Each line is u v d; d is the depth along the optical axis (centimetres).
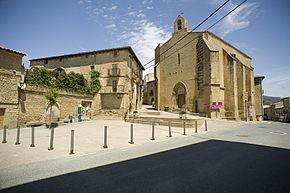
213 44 3005
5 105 1611
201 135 1284
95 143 981
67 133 1343
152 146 908
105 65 2800
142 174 500
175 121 1842
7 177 491
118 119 2642
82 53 2873
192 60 3216
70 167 577
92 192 394
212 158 655
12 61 1825
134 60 3228
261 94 4344
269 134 1343
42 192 398
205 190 393
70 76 2552
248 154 711
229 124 2186
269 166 556
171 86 3450
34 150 811
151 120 2005
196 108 3089
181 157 678
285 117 4016
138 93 3609
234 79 3011
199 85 3067
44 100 1988
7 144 936
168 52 3578
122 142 1015
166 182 440
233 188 401
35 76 2434
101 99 2758
